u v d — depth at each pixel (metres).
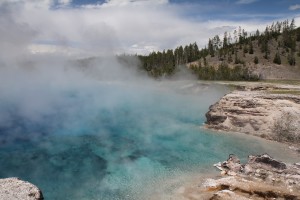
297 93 67.25
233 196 31.80
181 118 71.81
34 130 59.75
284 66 159.75
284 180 35.03
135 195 33.81
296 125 53.06
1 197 27.23
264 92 68.62
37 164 42.75
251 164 39.06
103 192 34.59
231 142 52.31
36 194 28.66
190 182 36.81
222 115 60.84
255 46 192.50
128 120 69.62
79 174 39.50
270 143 51.78
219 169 40.56
